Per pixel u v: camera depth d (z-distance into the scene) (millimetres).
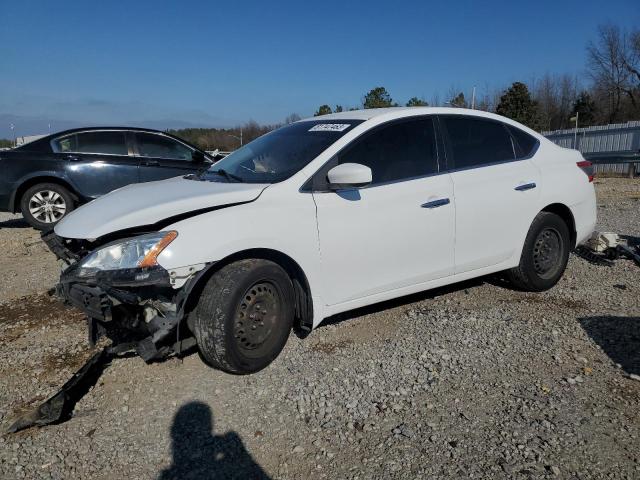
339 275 3816
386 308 4719
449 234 4281
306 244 3631
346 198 3811
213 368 3684
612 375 3486
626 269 5766
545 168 4953
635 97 41188
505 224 4617
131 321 3420
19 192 8703
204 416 3145
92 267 3248
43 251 7531
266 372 3615
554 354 3779
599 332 4137
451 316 4484
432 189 4195
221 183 3904
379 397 3295
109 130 8867
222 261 3451
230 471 2691
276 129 4879
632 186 14930
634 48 40562
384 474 2625
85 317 4695
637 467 2631
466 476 2588
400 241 4031
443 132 4438
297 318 3910
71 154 8625
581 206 5168
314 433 2969
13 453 2832
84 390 3391
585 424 2965
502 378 3482
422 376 3527
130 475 2678
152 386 3480
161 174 8938
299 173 3744
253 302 3447
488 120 4781
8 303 5145
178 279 3172
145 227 3391
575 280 5426
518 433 2896
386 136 4145
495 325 4301
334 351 3908
